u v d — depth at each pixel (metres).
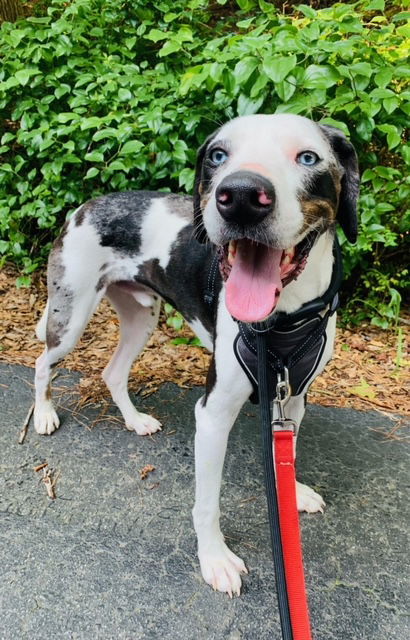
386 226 0.99
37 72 1.02
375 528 0.61
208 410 0.53
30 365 0.92
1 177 1.11
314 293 0.48
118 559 0.56
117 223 0.68
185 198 0.69
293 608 0.36
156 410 0.82
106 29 1.18
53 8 1.20
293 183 0.42
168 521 0.61
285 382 0.49
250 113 0.84
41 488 0.66
